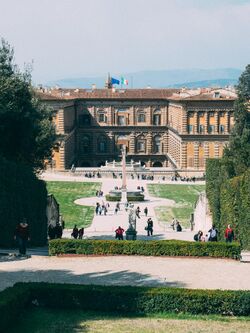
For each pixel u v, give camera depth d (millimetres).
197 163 193125
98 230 98562
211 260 53844
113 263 52062
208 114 192000
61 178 172000
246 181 64562
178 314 37812
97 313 37875
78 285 39156
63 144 189000
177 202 134875
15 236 58469
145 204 131875
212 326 35750
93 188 153875
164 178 180375
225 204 73562
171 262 52781
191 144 192750
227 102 190875
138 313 38000
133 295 38062
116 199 135000
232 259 54375
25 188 65375
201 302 37906
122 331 34625
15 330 34562
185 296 37938
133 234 71500
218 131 192750
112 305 38156
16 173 63062
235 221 69000
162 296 38000
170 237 85875
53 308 38438
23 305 37125
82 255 55156
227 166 87188
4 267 49844
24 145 76688
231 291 38438
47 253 58250
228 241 62031
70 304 38406
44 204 71938
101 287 38969
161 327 35375
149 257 54750
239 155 89312
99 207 118125
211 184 92312
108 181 168375
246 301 37656
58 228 65688
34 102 92500
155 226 105188
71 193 145000
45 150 90062
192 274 48188
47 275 47094
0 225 60250
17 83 74250
